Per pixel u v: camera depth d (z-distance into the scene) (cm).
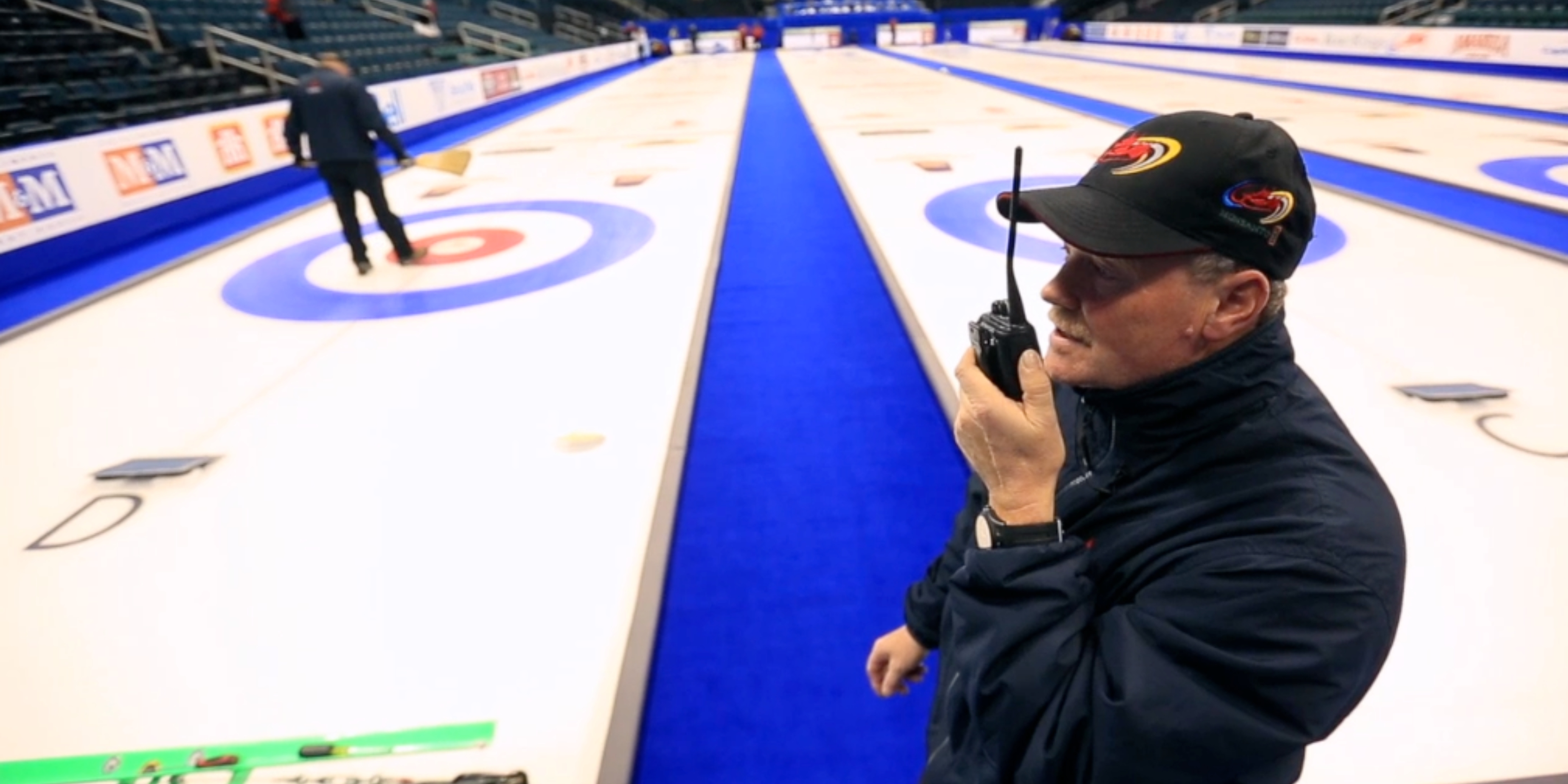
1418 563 223
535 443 313
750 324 429
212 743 188
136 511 279
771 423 329
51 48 906
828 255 533
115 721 195
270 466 304
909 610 140
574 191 759
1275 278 79
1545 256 457
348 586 238
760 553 253
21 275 545
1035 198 84
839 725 192
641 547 250
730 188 739
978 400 85
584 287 487
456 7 2200
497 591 234
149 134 664
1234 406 83
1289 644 73
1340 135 875
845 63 2356
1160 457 89
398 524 266
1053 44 3003
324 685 203
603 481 286
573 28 2991
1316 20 2042
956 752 104
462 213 691
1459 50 1422
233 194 768
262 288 512
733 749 187
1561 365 330
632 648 211
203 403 357
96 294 499
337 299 484
